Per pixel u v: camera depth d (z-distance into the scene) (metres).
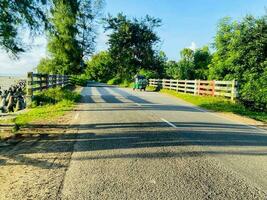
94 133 10.08
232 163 6.82
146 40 73.50
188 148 8.13
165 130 10.72
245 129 11.66
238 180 5.71
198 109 18.66
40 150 7.93
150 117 14.03
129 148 8.05
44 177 5.86
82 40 58.62
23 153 7.66
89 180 5.65
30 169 6.39
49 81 25.14
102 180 5.65
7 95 18.16
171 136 9.68
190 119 13.81
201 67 77.31
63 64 60.56
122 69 75.19
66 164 6.68
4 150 8.08
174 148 8.11
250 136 10.15
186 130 10.84
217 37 39.56
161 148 8.08
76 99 22.78
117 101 22.59
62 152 7.68
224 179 5.75
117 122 12.39
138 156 7.29
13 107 17.03
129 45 74.19
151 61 74.00
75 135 9.78
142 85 41.72
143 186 5.35
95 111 16.11
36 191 5.16
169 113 15.81
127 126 11.45
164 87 40.53
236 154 7.63
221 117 15.13
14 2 13.43
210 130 11.02
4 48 15.93
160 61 75.69
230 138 9.66
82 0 15.41
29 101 18.14
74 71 62.34
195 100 24.38
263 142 9.20
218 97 24.31
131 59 73.62
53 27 14.67
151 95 30.95
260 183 5.56
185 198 4.86
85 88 44.81
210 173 6.09
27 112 15.38
